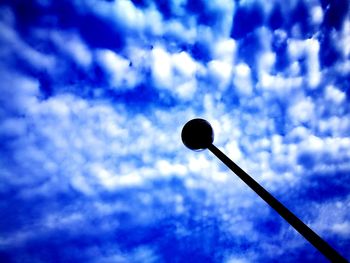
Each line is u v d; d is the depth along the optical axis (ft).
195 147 8.47
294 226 5.70
